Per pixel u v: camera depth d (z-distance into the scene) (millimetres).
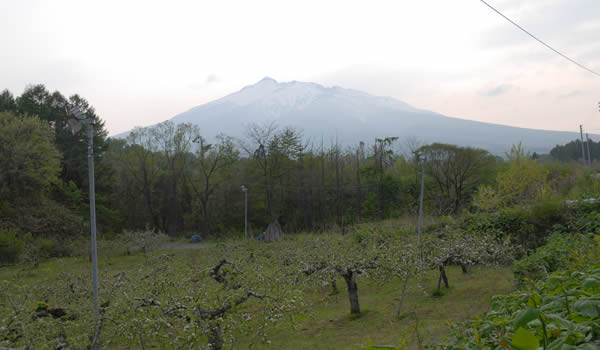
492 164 47594
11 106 54844
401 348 2502
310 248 19453
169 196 56688
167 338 8617
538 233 21203
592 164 49406
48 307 10555
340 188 52125
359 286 20531
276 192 53438
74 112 13539
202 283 12539
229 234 52344
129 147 56781
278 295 10531
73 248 36875
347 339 11586
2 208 39969
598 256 5059
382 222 35719
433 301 15062
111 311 9234
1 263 32156
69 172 54812
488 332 2342
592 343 1648
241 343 11680
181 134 56250
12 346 7383
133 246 38438
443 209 40344
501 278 17266
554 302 2240
